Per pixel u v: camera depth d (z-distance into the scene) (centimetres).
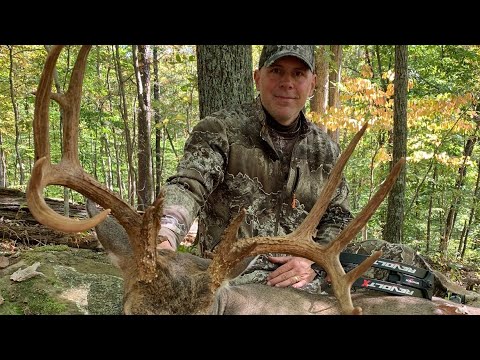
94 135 480
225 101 184
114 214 84
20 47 445
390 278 121
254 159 121
